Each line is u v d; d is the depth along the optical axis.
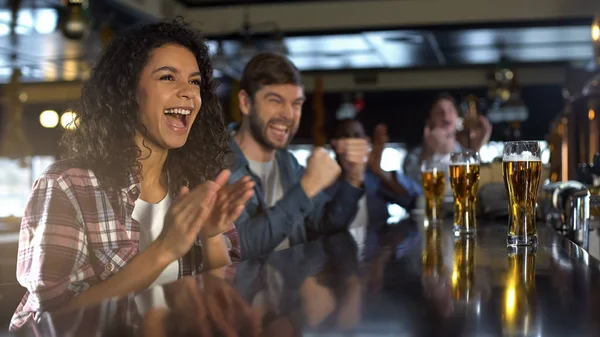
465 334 0.54
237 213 1.32
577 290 0.77
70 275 1.21
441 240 1.52
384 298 0.72
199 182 1.64
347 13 7.87
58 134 1.59
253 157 2.58
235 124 2.76
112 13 6.49
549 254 1.18
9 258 2.75
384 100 11.17
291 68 2.55
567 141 2.51
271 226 2.14
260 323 0.59
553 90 10.52
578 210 1.65
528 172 1.31
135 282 1.11
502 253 1.20
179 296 0.74
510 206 1.35
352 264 1.06
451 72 10.87
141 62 1.47
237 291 0.77
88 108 1.45
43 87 11.57
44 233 1.20
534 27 7.51
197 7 8.06
